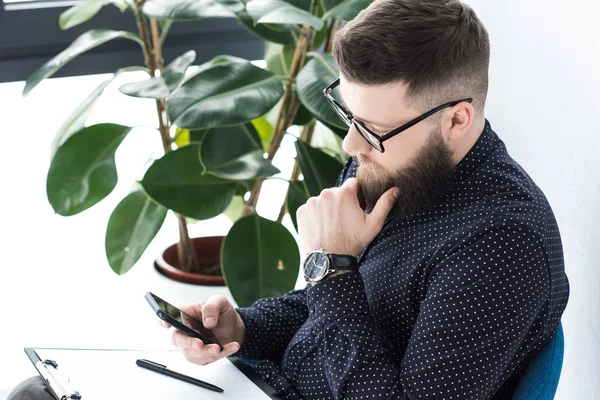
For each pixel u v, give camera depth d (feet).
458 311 3.76
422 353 3.81
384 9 3.85
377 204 4.23
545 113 5.37
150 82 6.41
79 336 7.59
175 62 6.67
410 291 4.14
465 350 3.74
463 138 4.15
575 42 5.00
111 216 7.01
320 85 5.73
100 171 6.87
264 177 6.40
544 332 4.12
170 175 6.49
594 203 4.92
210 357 4.42
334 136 7.55
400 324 4.22
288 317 5.10
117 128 6.93
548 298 3.95
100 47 8.75
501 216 3.88
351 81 3.90
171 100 5.82
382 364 3.94
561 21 5.12
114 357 4.58
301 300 5.17
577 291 5.20
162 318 4.33
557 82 5.21
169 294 7.26
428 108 3.91
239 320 4.93
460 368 3.74
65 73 8.78
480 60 3.94
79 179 6.82
